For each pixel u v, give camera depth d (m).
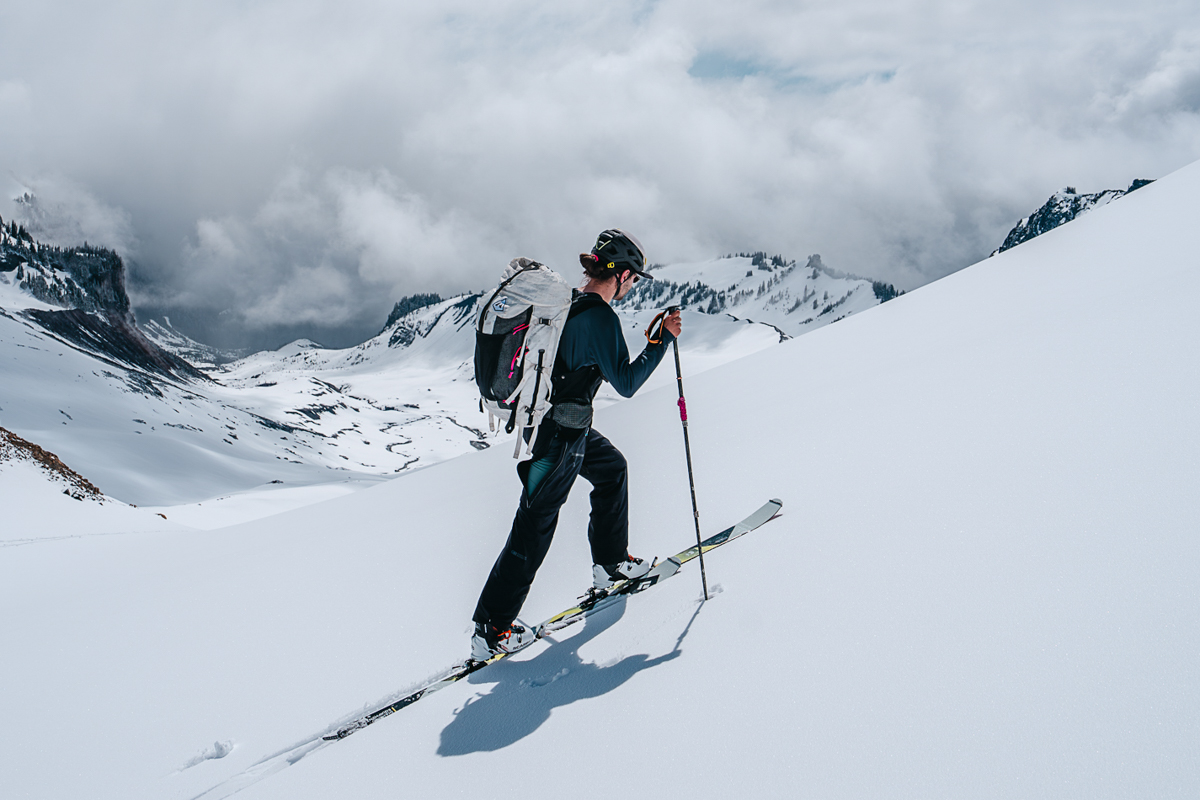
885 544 2.77
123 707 3.54
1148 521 2.24
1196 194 8.67
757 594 2.79
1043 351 4.73
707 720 2.11
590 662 2.77
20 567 10.23
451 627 3.49
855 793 1.65
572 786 2.04
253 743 2.90
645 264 2.92
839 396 5.87
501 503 6.05
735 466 4.73
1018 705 1.72
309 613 4.28
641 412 9.50
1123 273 6.52
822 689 2.05
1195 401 2.96
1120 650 1.76
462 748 2.43
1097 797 1.42
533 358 2.81
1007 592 2.17
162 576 7.20
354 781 2.43
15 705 3.92
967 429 3.76
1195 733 1.47
